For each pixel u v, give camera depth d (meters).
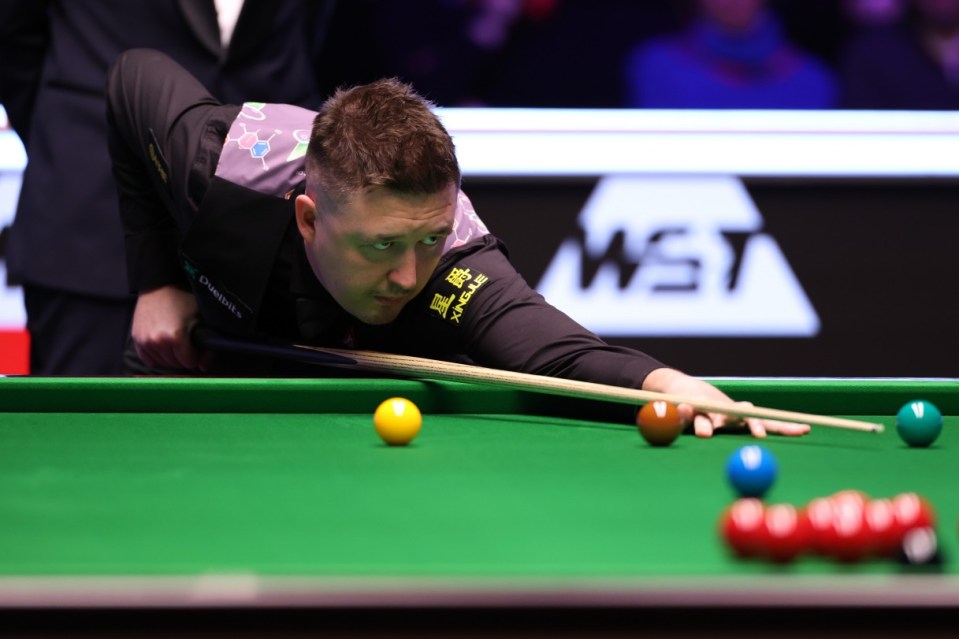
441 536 6.32
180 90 12.13
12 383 10.48
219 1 14.88
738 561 5.77
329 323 11.35
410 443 9.14
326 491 7.43
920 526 5.61
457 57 24.39
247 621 5.01
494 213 21.92
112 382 10.51
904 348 22.36
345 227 9.75
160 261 12.80
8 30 14.72
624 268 22.00
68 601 4.98
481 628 5.02
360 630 5.02
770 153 21.89
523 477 7.91
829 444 9.38
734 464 7.27
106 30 14.73
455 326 10.80
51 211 14.84
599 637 5.04
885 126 21.95
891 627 5.05
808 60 23.91
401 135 9.51
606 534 6.37
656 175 21.91
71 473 7.95
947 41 23.73
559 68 24.23
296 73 15.68
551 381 9.98
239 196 11.17
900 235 22.17
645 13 24.00
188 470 8.07
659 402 9.23
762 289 22.11
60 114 14.79
